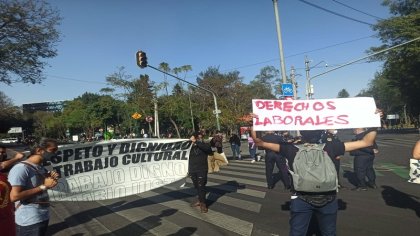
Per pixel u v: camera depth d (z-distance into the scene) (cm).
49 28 2734
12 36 2633
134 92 5028
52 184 501
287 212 905
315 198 482
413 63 4375
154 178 936
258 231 762
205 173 952
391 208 900
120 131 6556
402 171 1549
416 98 5384
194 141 949
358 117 553
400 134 5341
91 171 870
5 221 437
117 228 841
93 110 7888
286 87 2147
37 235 504
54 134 11262
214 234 755
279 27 2161
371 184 1181
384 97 9000
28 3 2614
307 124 557
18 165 500
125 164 906
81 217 968
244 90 6688
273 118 553
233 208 971
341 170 1639
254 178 1514
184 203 1070
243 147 4141
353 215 849
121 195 899
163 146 943
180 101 5466
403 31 3975
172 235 764
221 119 5888
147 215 944
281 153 530
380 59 4312
